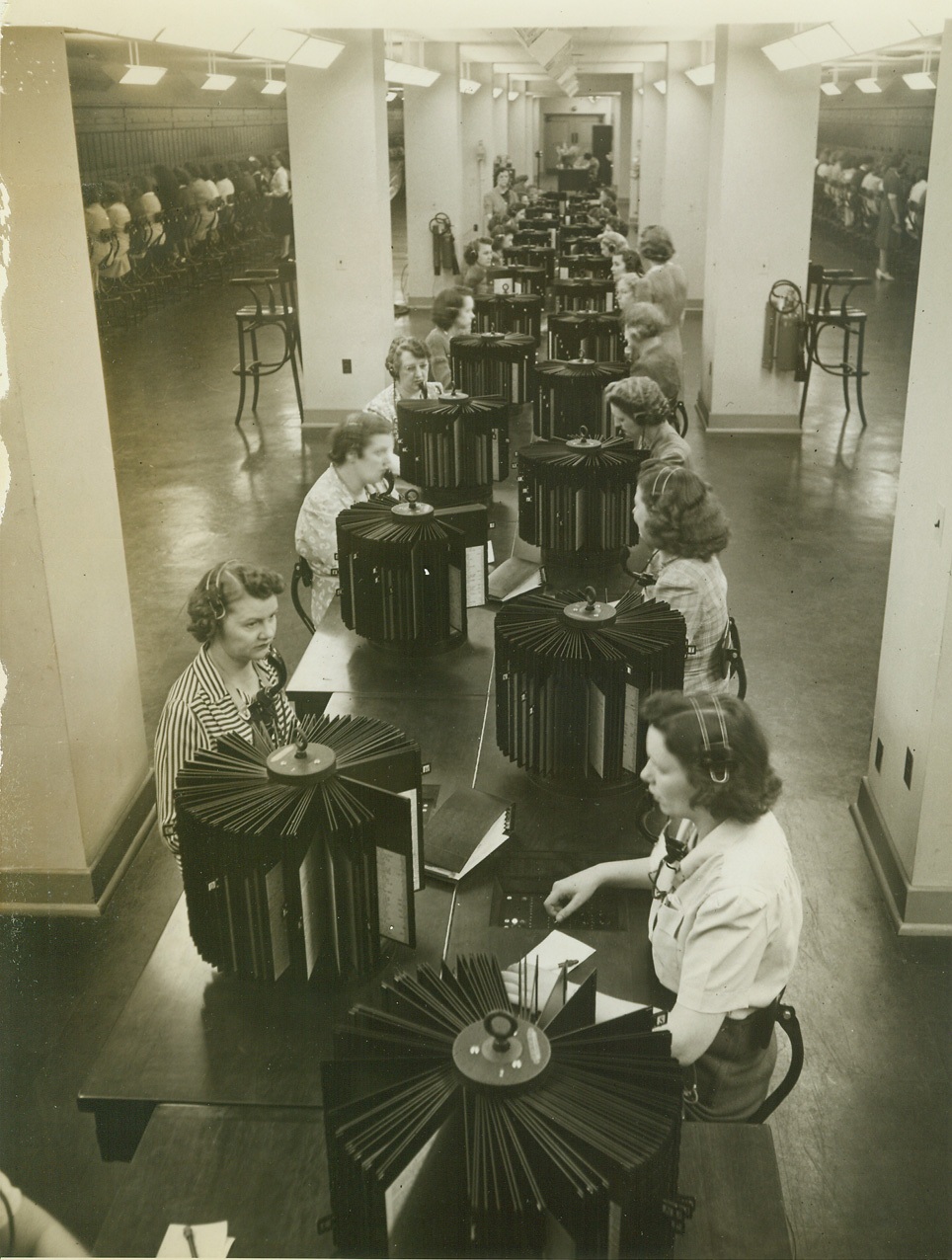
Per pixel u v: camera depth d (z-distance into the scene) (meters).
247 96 23.50
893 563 4.13
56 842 3.83
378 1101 1.64
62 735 3.68
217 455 9.88
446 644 4.03
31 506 3.42
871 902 4.01
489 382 7.55
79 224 3.76
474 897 2.62
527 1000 2.02
